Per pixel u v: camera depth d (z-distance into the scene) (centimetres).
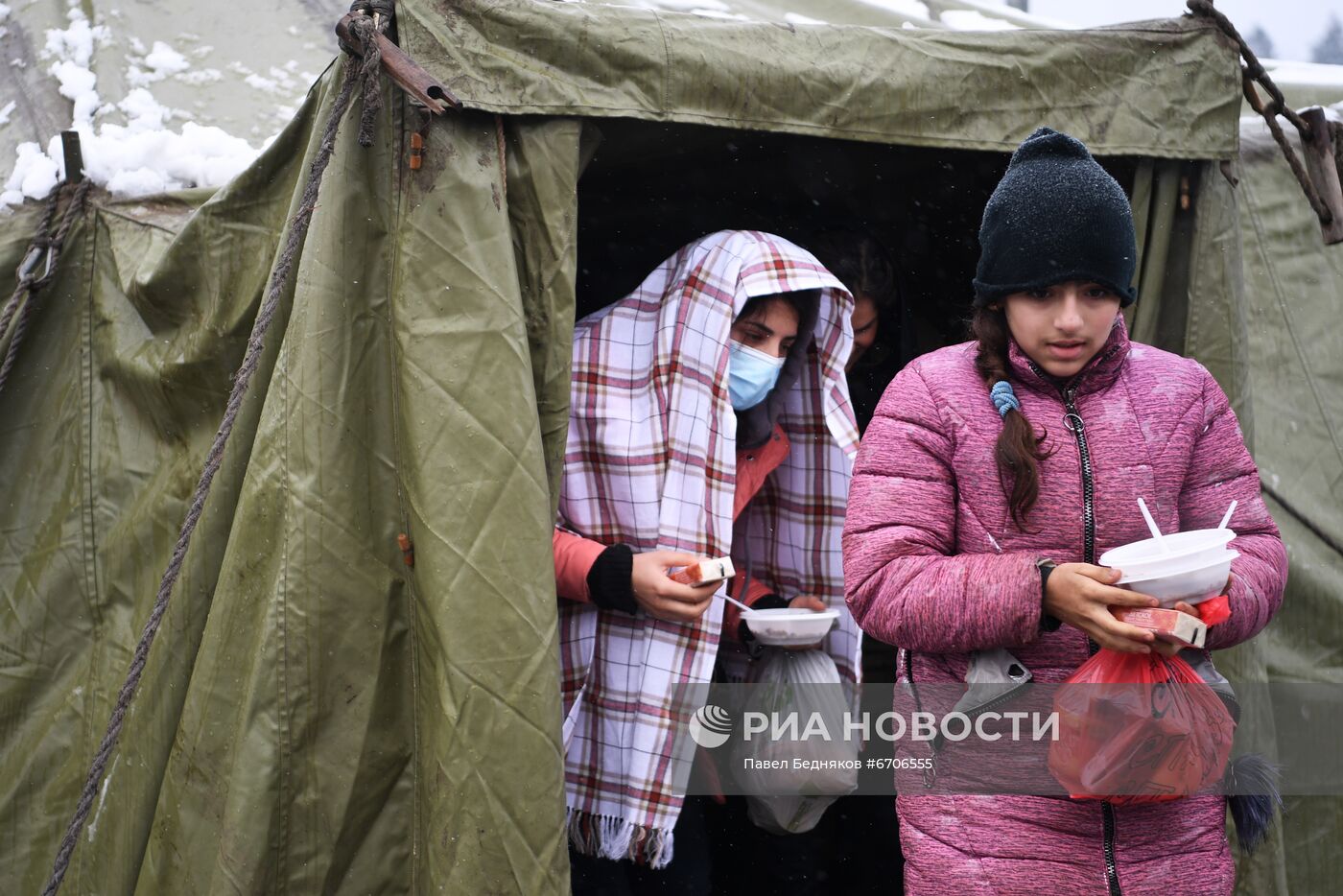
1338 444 342
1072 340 195
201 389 257
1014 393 201
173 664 229
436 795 208
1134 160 270
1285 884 288
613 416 257
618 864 264
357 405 220
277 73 306
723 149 282
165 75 299
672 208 317
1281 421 339
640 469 254
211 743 219
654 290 269
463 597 209
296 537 215
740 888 287
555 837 209
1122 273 196
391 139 219
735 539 281
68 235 276
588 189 303
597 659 254
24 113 291
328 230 217
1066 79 256
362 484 220
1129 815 193
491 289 216
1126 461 196
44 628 270
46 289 275
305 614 215
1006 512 198
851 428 264
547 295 224
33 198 278
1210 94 268
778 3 333
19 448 274
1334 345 349
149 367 262
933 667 202
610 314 267
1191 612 182
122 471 270
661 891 270
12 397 273
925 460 201
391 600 221
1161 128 262
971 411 201
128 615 266
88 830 237
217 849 217
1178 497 201
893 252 331
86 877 235
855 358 296
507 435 213
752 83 232
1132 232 199
